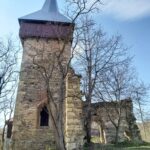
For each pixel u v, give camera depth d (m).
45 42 21.72
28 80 20.22
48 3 25.89
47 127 18.55
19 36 21.92
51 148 17.73
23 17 22.77
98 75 21.28
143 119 26.05
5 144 21.30
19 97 19.58
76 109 18.52
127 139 23.64
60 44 21.12
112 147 18.78
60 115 12.04
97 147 18.22
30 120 18.83
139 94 24.92
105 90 21.94
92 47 20.58
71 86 19.12
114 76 27.28
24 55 21.28
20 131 18.42
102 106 23.12
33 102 19.48
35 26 22.39
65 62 19.84
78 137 17.66
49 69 19.98
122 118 24.33
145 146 20.16
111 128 24.31
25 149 17.95
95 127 26.34
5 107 25.53
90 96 17.39
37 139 18.25
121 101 24.22
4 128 21.75
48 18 22.91
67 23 21.83
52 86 19.61
